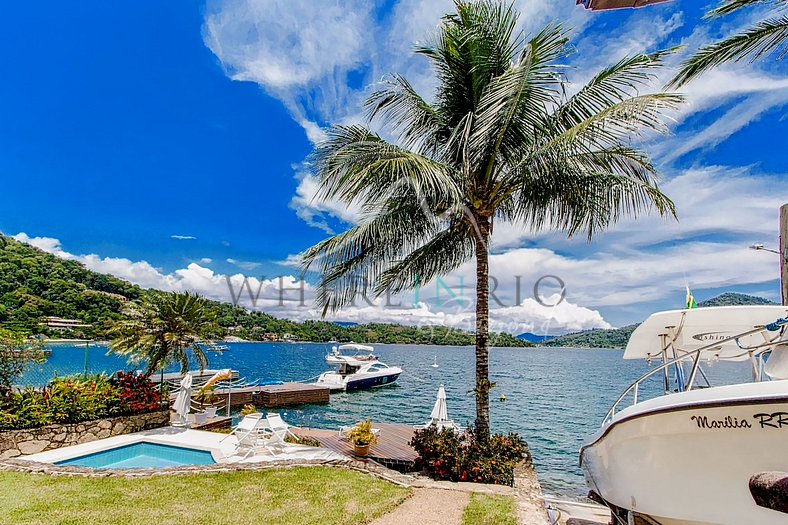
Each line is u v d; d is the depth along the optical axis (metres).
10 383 8.82
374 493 6.23
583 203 8.24
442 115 9.13
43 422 8.62
